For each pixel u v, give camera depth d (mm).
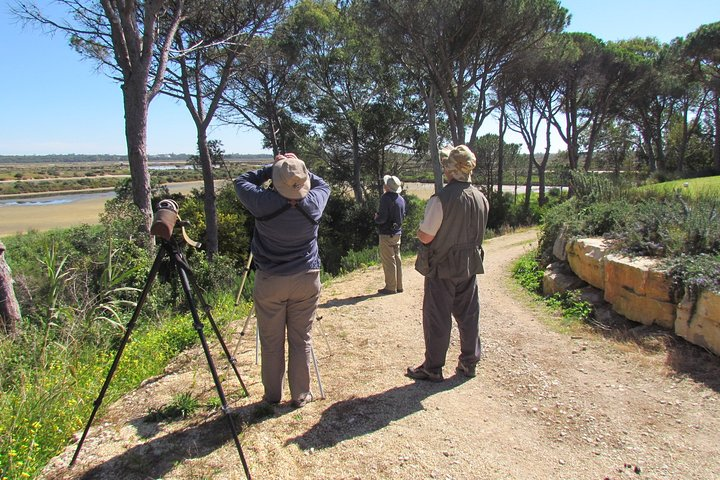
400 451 2885
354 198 26547
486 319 5492
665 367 3838
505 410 3377
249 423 3250
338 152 27719
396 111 25719
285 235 3131
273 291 3182
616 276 5016
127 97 10836
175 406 3469
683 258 4500
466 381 3842
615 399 3447
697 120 39125
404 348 4703
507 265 8695
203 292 9391
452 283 3643
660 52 30594
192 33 15688
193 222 18141
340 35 23266
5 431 3109
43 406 3406
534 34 17219
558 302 5754
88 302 5883
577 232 6598
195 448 2982
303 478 2656
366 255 11672
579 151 41625
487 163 31828
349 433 3092
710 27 28141
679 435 2969
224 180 24812
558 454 2848
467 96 24562
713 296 3828
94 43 13008
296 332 3430
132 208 10102
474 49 17156
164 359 4844
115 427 3314
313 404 3508
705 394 3393
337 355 4566
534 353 4355
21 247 15867
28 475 2652
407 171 29828
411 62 18078
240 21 15422
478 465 2746
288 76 23234
